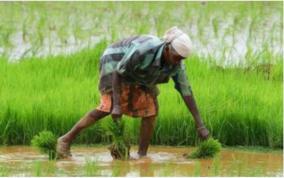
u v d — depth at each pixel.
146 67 15.23
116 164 15.39
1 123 17.34
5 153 16.39
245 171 14.98
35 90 19.27
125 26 29.92
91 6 35.16
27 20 30.83
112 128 15.73
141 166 15.27
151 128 16.14
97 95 18.72
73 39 27.75
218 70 22.12
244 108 17.92
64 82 19.95
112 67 15.59
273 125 17.45
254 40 27.80
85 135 17.36
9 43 26.97
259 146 17.52
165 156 16.25
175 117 17.59
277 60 23.23
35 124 17.52
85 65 21.91
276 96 19.08
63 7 34.59
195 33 28.86
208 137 16.02
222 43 26.39
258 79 20.98
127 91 15.82
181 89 15.86
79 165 15.24
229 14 32.97
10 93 18.69
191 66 21.44
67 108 17.89
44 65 21.78
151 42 15.18
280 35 28.67
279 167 15.39
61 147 15.82
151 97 16.02
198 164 15.05
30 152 16.55
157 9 34.34
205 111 17.75
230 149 17.17
